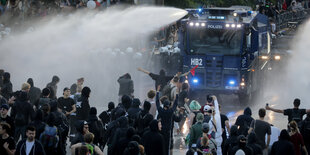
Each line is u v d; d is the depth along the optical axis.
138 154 20.38
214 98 26.64
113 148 23.17
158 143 23.58
